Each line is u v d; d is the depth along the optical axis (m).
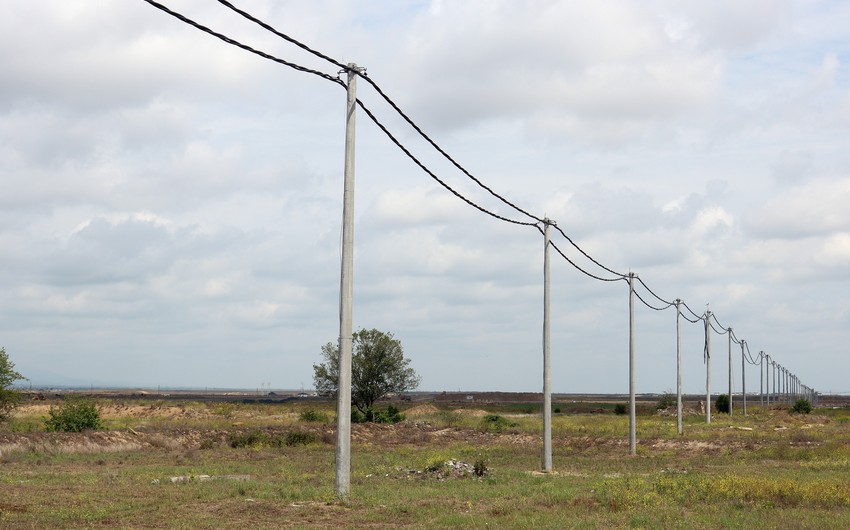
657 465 41.03
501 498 25.31
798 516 21.95
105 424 62.88
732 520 21.03
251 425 66.94
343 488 23.98
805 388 169.12
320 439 54.03
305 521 20.64
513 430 68.31
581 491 27.33
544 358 37.34
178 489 26.41
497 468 37.66
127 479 29.97
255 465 37.53
